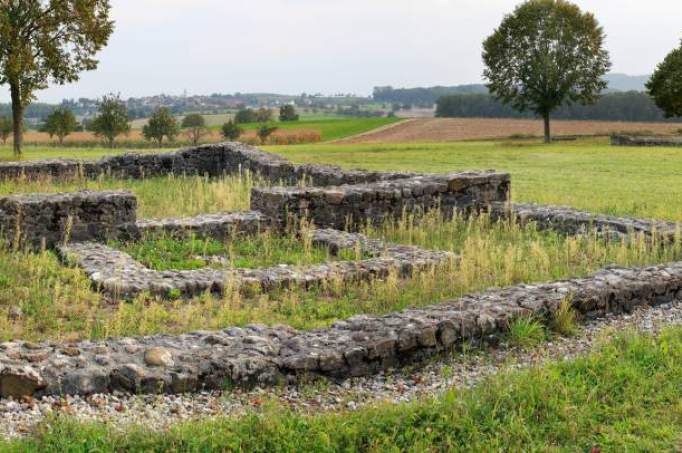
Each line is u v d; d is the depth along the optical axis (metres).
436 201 16.75
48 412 5.95
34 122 128.38
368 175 20.20
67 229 13.20
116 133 67.75
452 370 7.39
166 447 5.42
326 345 7.34
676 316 9.23
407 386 7.04
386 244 13.20
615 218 15.41
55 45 35.94
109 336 8.35
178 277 10.58
